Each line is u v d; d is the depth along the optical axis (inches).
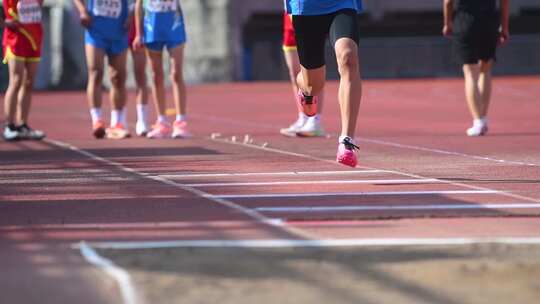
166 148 822.5
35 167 682.2
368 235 382.0
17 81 933.8
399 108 1465.3
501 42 943.7
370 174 610.2
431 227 402.3
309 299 283.3
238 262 331.0
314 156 739.4
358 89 565.0
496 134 951.6
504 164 668.7
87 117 1350.9
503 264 326.3
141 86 958.4
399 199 492.4
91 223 424.2
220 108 1521.9
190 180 587.5
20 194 531.8
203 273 315.9
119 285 299.6
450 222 415.8
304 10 589.0
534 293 289.7
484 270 318.0
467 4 917.8
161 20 900.0
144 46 915.4
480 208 457.1
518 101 1596.9
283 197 503.5
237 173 623.8
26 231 403.9
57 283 306.3
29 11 925.2
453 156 731.4
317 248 354.6
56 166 687.1
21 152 810.8
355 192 520.7
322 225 407.8
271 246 358.6
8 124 938.1
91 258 339.9
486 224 410.3
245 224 413.1
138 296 286.2
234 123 1189.7
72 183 580.7
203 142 882.1
